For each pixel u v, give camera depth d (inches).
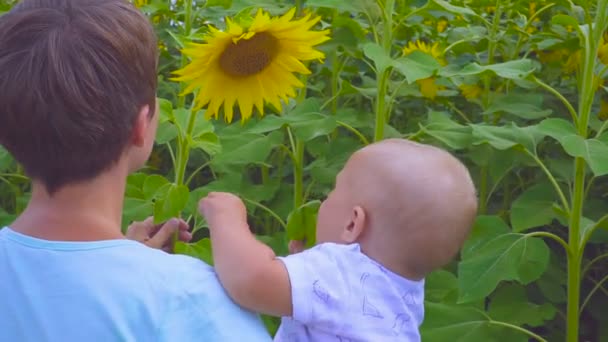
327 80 140.1
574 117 97.1
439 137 102.3
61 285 45.8
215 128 116.0
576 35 123.8
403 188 62.1
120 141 46.9
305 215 85.2
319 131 100.7
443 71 96.8
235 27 73.9
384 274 61.2
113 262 46.6
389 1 98.4
